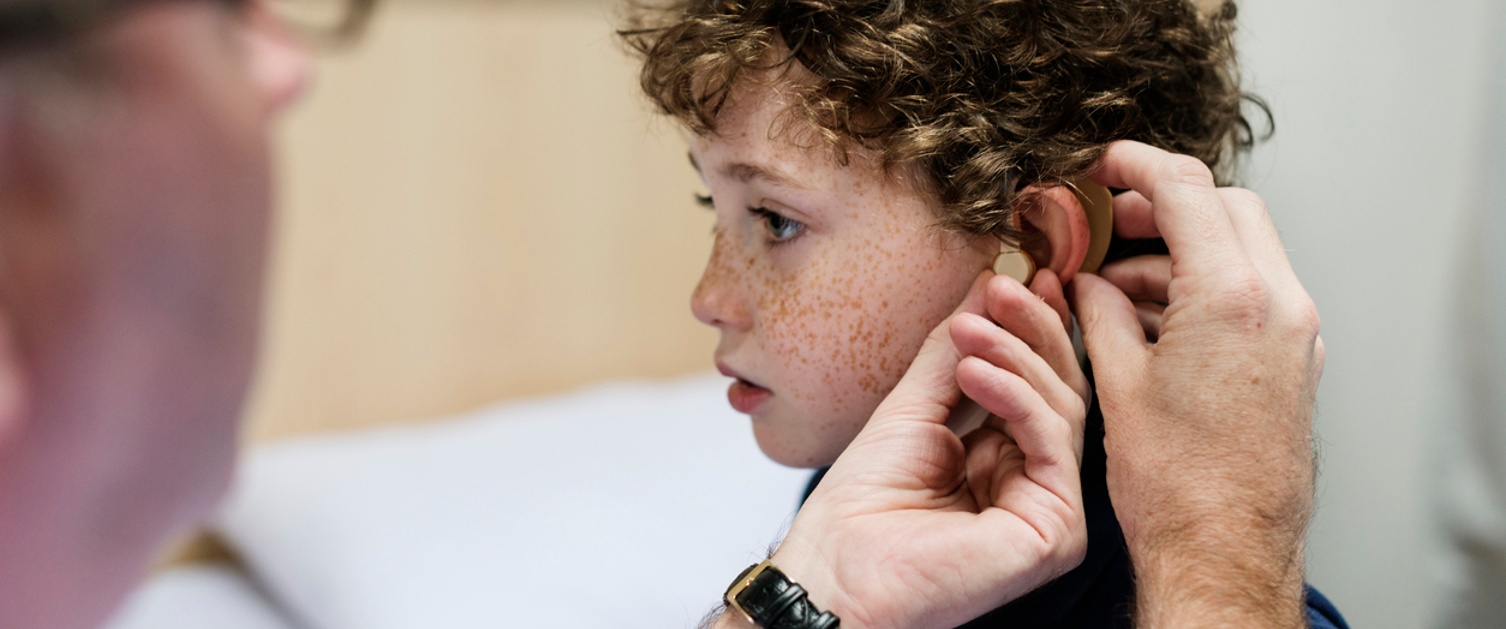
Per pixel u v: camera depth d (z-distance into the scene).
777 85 0.65
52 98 0.28
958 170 0.63
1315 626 0.63
